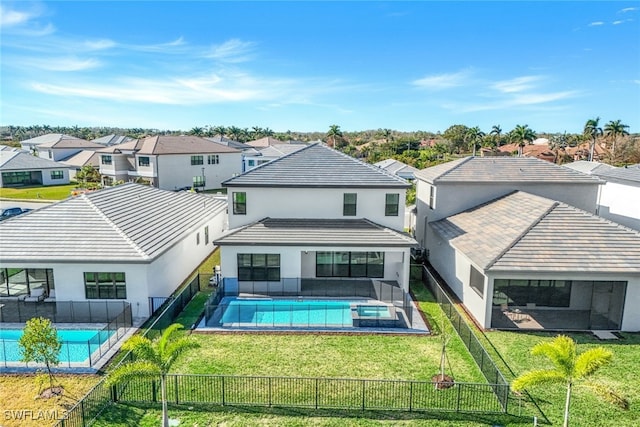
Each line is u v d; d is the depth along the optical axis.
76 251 19.11
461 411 12.68
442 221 27.08
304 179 24.67
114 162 61.16
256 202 24.62
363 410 12.73
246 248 22.33
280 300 21.69
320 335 17.98
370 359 15.91
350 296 22.31
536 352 11.23
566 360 10.70
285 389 13.80
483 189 27.34
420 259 29.45
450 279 23.84
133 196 27.41
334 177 24.89
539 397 13.45
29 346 12.99
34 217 21.25
